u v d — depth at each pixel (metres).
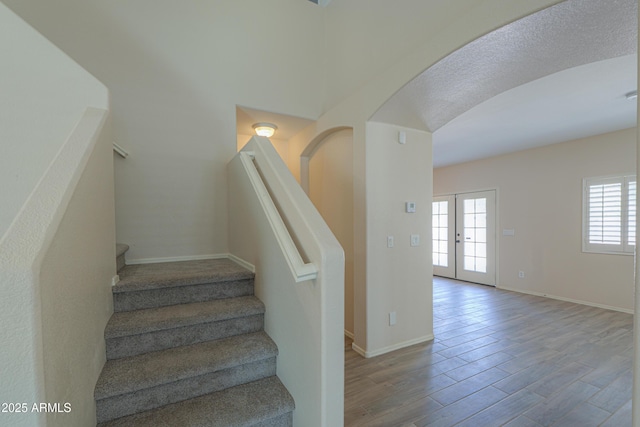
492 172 5.39
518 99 2.90
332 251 1.15
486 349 2.76
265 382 1.56
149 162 2.62
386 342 2.73
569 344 2.85
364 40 2.84
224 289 1.98
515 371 2.34
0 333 0.69
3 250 0.74
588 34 1.62
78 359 1.05
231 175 2.73
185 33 2.78
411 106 2.50
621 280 3.88
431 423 1.73
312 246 1.21
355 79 2.96
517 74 2.07
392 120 2.72
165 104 2.68
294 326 1.39
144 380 1.30
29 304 0.72
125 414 1.29
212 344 1.64
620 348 2.76
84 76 1.64
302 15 3.37
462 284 5.58
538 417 1.79
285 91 3.24
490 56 1.86
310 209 1.40
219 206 2.91
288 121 3.45
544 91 2.72
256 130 3.68
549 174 4.61
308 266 1.16
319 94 3.45
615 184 3.94
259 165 2.01
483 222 5.54
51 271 0.82
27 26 1.59
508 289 5.13
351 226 3.02
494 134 4.07
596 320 3.54
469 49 1.79
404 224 2.87
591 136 4.16
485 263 5.51
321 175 3.58
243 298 1.97
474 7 1.71
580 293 4.26
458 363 2.48
